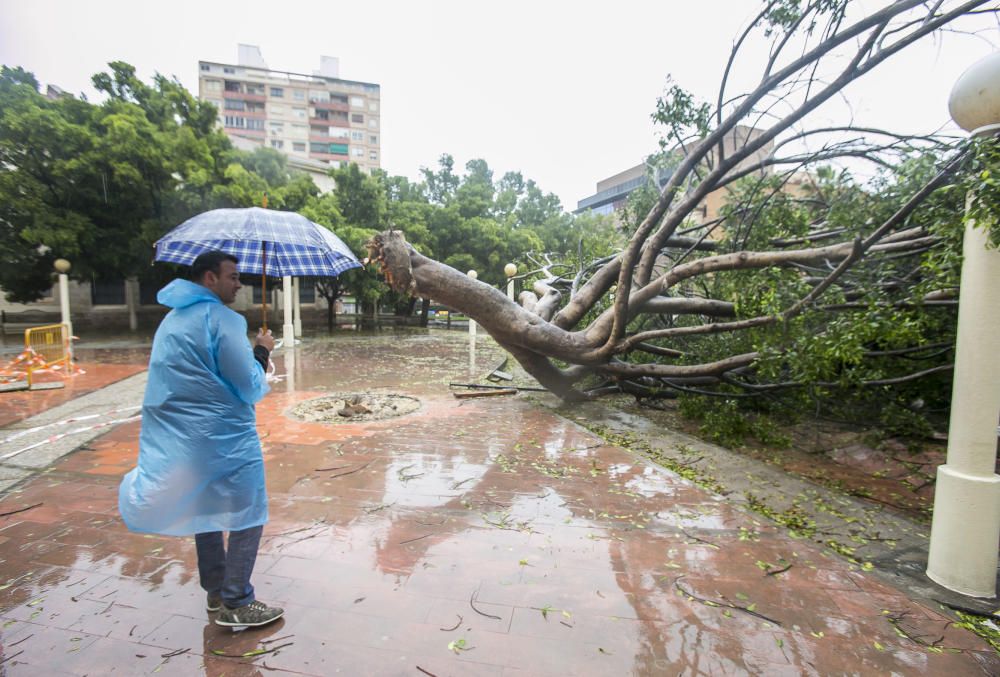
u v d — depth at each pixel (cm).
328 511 377
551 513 380
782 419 719
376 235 580
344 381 955
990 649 237
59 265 1175
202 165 1608
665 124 616
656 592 277
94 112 1502
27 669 211
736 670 218
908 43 413
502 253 2281
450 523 359
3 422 626
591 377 927
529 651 227
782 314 514
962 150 346
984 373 285
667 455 547
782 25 484
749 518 380
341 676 210
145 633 235
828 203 709
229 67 6712
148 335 1802
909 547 350
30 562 296
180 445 211
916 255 534
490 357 1330
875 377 577
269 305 2591
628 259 571
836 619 258
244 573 235
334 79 7019
